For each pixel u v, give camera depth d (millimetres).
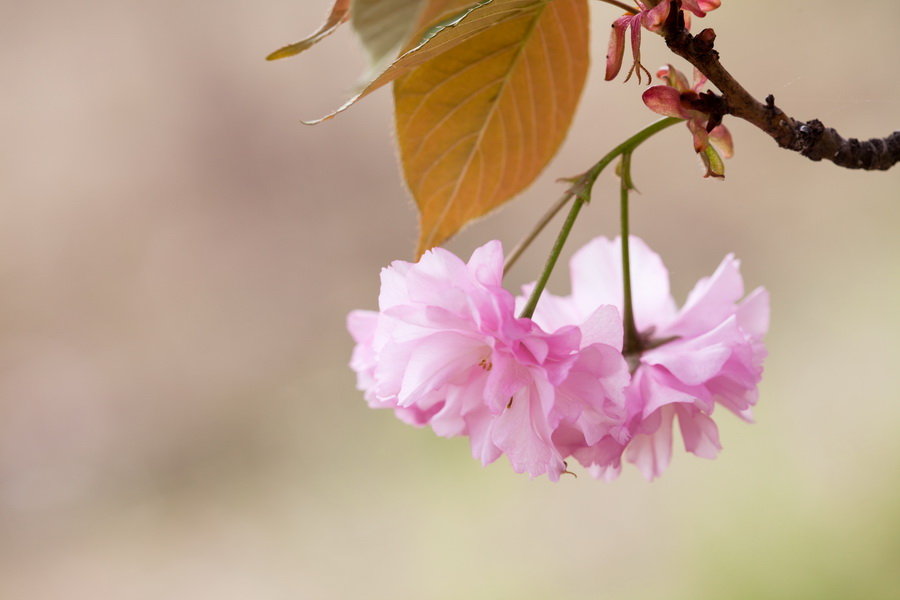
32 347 4492
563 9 988
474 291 976
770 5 3391
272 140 5047
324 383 3971
